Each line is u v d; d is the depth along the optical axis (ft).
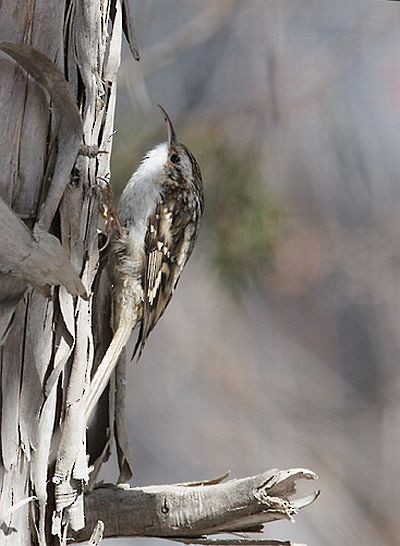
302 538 53.57
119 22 20.97
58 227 19.20
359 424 56.08
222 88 35.86
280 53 37.22
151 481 52.95
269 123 35.76
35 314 18.93
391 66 43.55
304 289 47.85
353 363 56.34
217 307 50.47
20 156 18.34
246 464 53.16
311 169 43.91
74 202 19.40
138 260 24.99
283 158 38.50
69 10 19.43
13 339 18.72
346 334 55.42
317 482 54.60
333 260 49.26
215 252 31.40
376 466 55.31
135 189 26.73
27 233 17.70
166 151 27.58
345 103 41.27
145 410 53.01
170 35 37.29
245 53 37.24
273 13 37.83
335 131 41.50
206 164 31.81
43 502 19.01
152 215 26.43
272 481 20.80
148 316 25.75
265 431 53.83
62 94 18.26
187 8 37.83
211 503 21.24
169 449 53.26
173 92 35.42
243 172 31.86
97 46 19.95
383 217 48.67
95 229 20.06
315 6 40.19
